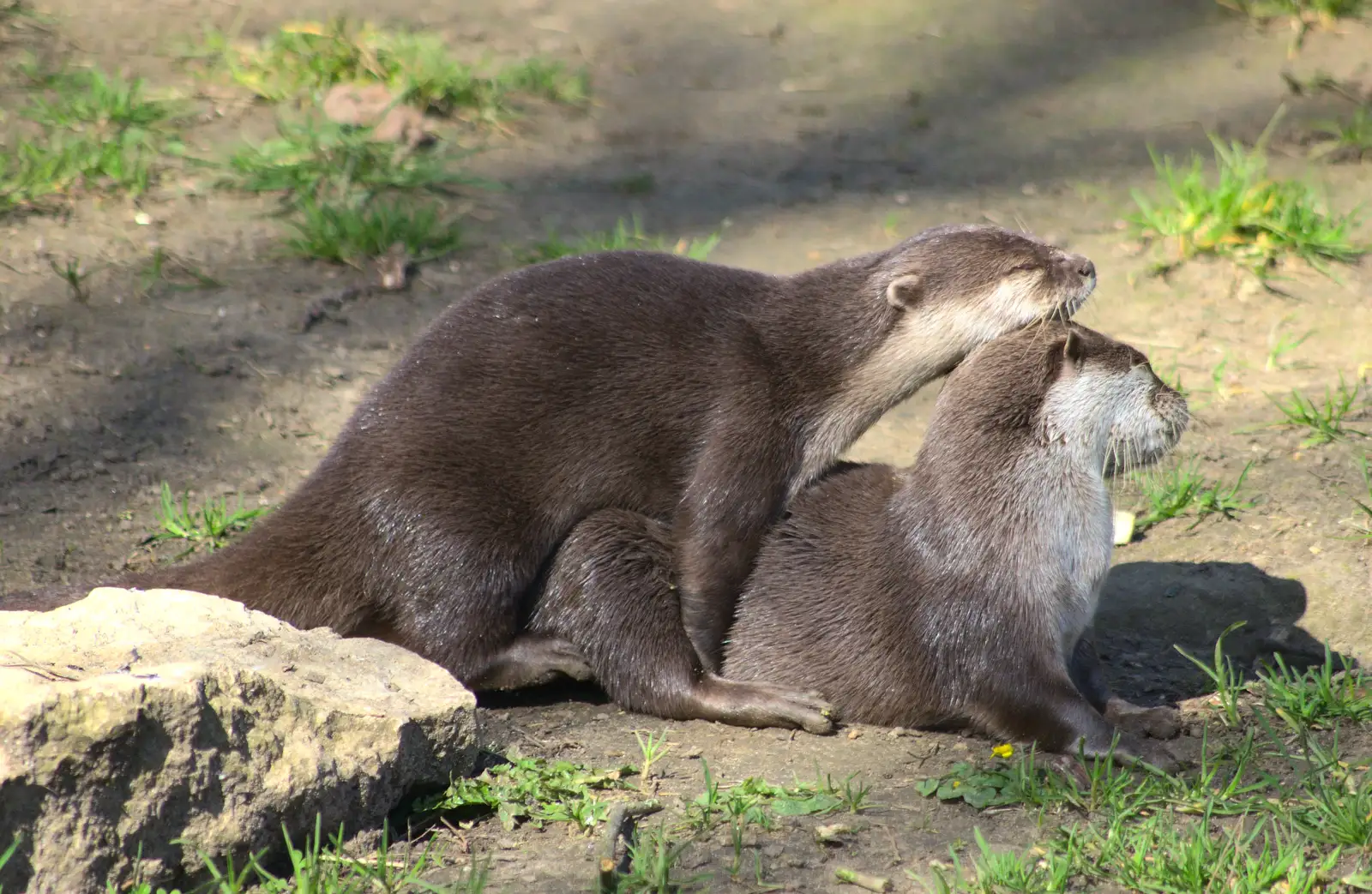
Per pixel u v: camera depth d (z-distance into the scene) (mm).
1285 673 8305
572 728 8172
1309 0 18234
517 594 8414
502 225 14383
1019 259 8984
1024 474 7918
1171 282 13406
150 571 9000
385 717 6676
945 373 9172
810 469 8836
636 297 8789
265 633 7168
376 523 8289
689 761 7699
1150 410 8203
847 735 8102
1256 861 6254
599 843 6680
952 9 19391
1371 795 6844
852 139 16344
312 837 6504
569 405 8500
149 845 6098
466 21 18906
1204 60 17672
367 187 14594
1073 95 17141
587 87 17281
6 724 5797
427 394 8461
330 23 17281
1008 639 7836
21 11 17672
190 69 16812
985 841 6660
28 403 11219
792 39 18766
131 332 12203
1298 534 9875
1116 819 6664
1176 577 9602
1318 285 13359
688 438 8602
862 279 9102
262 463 10891
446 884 6305
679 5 19719
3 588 9219
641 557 8469
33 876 5867
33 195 13938
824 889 6289
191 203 14367
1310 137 15711
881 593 8211
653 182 15344
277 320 12570
